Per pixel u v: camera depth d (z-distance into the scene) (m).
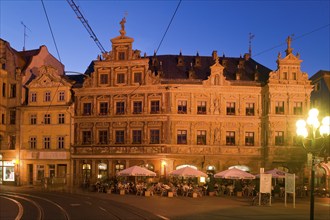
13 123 67.19
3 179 66.19
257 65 67.50
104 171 62.69
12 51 69.12
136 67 62.56
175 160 60.28
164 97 61.22
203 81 61.12
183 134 60.91
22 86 67.56
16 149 65.94
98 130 63.31
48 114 65.50
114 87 62.84
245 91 61.56
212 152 60.34
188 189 49.12
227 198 46.31
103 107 63.62
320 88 65.19
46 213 29.86
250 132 61.41
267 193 40.34
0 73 66.06
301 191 52.69
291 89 59.97
